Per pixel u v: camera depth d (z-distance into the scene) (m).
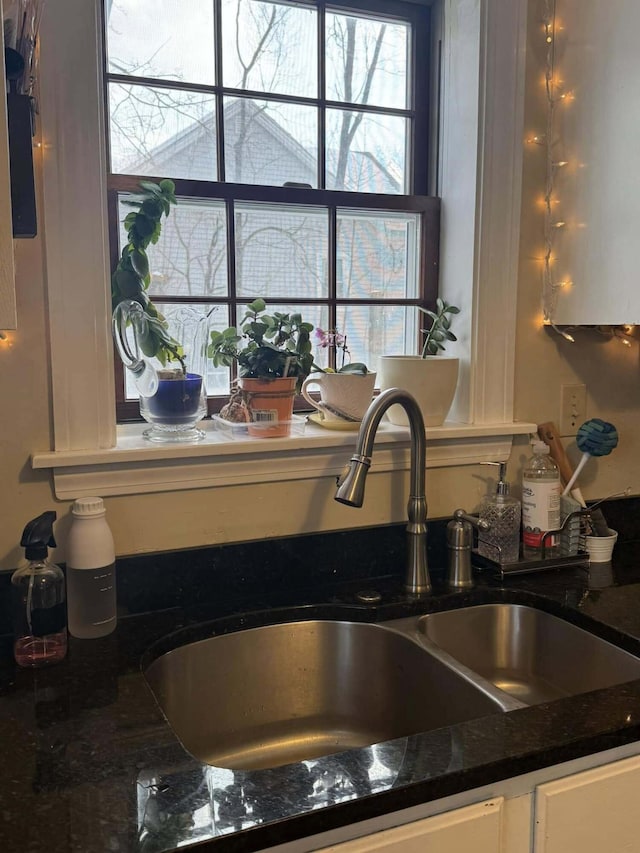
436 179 1.64
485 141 1.47
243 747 1.22
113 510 1.23
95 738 0.85
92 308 1.19
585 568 1.47
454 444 1.49
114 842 0.67
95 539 1.13
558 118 1.50
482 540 1.46
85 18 1.14
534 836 0.86
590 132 1.42
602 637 1.19
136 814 0.71
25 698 0.95
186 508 1.29
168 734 0.86
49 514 1.09
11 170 0.90
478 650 1.35
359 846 0.75
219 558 1.30
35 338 1.16
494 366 1.52
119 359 1.40
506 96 1.47
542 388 1.59
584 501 1.60
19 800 0.73
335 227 1.56
